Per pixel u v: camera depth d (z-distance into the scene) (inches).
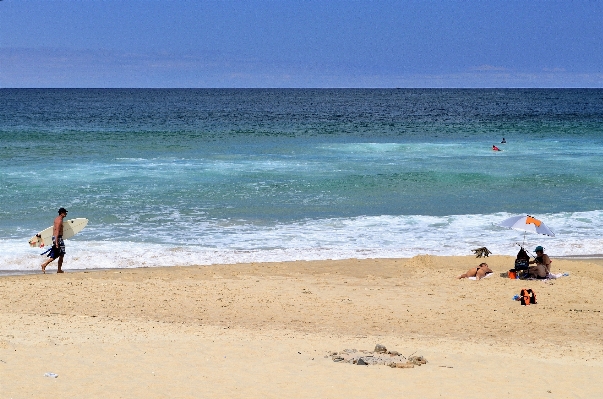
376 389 322.3
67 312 523.8
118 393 305.9
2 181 1182.3
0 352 364.2
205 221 930.1
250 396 307.7
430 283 652.7
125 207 999.6
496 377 350.3
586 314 550.0
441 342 446.9
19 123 2893.7
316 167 1414.9
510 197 1137.4
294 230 890.1
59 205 999.6
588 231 904.3
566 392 329.7
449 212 1018.7
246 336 440.8
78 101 6761.8
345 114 4153.5
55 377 325.1
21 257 735.7
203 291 606.9
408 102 7027.6
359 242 833.5
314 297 593.0
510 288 634.8
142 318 507.8
